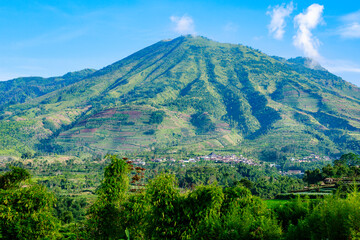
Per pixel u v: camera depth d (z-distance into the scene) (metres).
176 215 14.57
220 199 13.95
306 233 10.16
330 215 9.70
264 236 10.61
